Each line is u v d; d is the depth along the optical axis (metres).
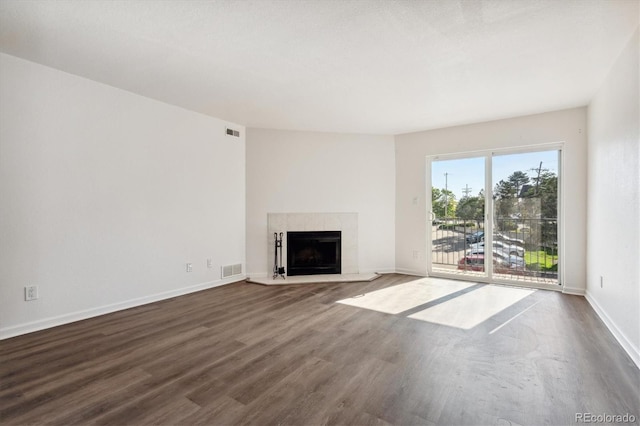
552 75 3.23
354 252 5.61
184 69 3.12
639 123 2.35
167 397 1.92
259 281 4.99
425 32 2.47
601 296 3.38
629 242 2.54
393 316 3.40
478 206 5.05
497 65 3.02
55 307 3.11
